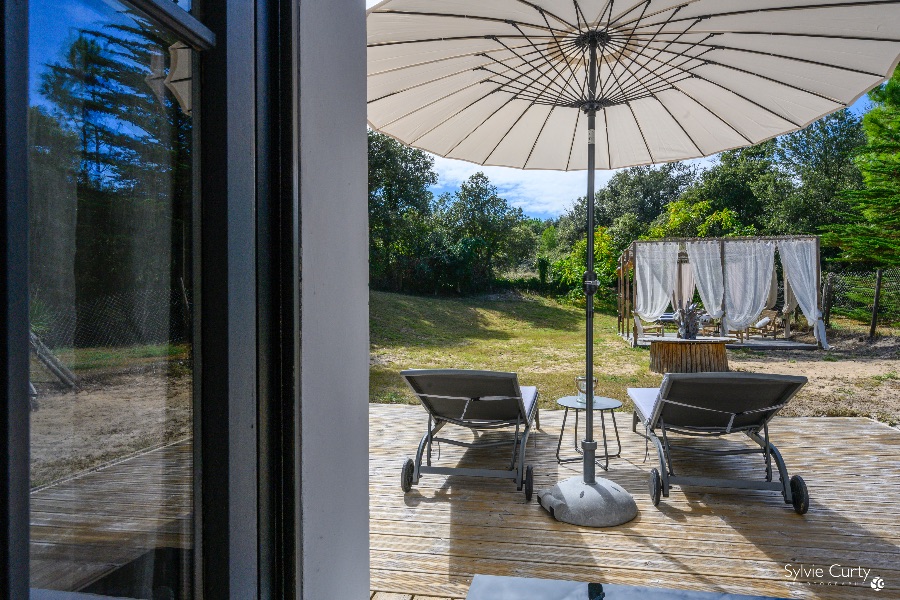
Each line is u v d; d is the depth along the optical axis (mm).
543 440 4754
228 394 716
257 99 800
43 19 522
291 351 845
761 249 11734
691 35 2471
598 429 5148
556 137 3578
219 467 714
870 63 2426
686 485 3463
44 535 524
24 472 460
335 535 998
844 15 2119
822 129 22047
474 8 2238
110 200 599
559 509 3100
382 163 19219
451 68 2799
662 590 1175
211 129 715
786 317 12930
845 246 14867
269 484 823
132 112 624
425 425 5254
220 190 715
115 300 605
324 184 957
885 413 6445
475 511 3232
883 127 13453
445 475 3807
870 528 2963
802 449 4371
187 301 702
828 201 20984
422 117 3287
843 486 3572
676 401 3346
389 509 3264
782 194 21734
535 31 2502
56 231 538
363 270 1131
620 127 3461
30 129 509
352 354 1077
